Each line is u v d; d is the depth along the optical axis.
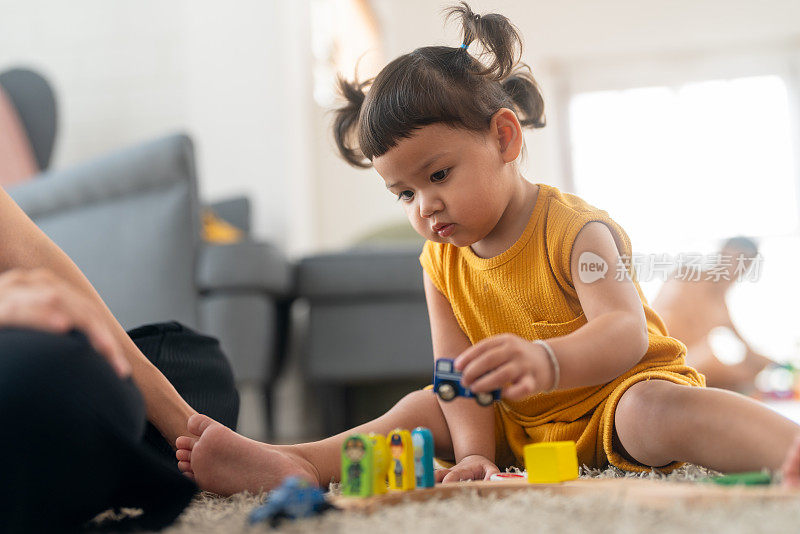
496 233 1.07
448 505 0.68
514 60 1.09
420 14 4.96
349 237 4.38
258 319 2.26
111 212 2.19
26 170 2.94
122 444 0.64
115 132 3.44
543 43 5.52
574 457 0.80
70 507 0.63
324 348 2.46
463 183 0.98
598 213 1.01
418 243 3.21
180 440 0.88
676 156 5.45
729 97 5.44
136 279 2.14
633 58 5.52
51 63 3.50
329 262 2.46
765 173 5.35
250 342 2.24
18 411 0.56
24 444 0.57
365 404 2.60
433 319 1.19
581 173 5.49
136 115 3.44
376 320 2.46
